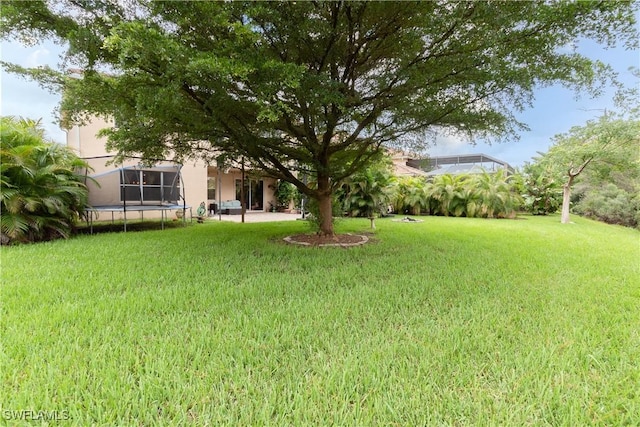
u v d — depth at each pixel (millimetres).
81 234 7758
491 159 26594
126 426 1383
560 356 2006
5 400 1507
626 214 15055
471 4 3633
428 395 1614
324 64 4996
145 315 2588
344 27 4418
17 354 1902
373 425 1409
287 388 1657
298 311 2717
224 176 15922
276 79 3646
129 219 11500
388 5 3979
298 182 6691
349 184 13094
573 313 2740
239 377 1738
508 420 1448
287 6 3908
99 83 4277
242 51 3727
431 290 3359
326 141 6199
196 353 1972
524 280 3791
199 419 1428
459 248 5949
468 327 2436
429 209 16062
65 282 3432
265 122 5062
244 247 5699
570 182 12500
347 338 2221
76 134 10523
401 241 6727
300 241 6598
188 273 3908
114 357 1914
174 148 6383
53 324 2352
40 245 5855
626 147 10656
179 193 11023
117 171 9117
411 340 2199
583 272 4207
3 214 6133
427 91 4668
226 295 3105
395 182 15898
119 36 3035
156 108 3926
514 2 3498
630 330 2402
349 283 3643
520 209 18047
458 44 4168
